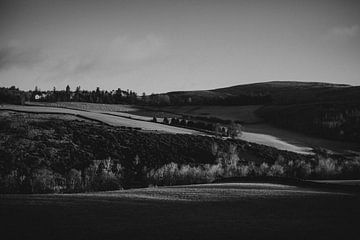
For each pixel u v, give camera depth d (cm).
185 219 2886
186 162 9025
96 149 9006
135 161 8469
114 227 2641
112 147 9200
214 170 7719
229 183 5553
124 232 2538
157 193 4119
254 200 3669
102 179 6844
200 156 9519
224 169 8062
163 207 3291
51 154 8300
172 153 9381
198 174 7400
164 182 7181
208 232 2553
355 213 3162
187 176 7294
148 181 7206
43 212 2966
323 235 2512
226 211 3188
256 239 2427
